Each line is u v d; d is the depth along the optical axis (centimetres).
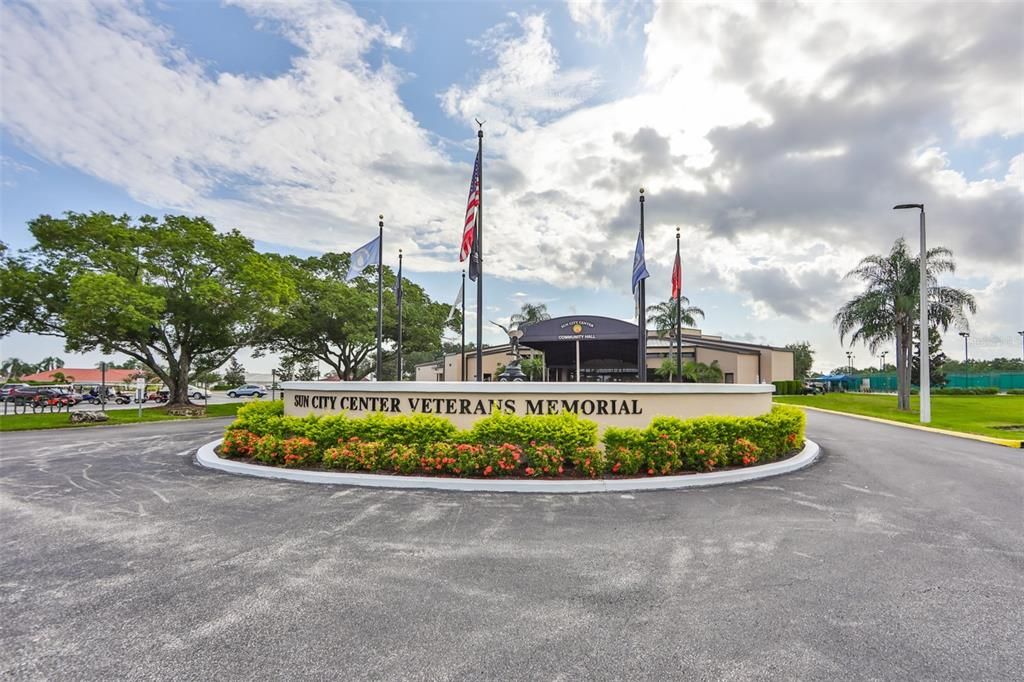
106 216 2564
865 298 2552
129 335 2620
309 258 3844
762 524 583
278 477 831
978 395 3819
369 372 4350
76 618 365
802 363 8338
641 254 1533
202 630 347
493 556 481
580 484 738
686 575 437
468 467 791
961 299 2428
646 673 296
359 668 302
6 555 488
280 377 6291
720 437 884
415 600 389
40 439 1494
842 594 400
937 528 570
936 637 338
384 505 661
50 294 2445
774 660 309
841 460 1016
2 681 291
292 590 408
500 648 323
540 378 4150
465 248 1300
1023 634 342
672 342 3872
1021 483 809
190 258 2730
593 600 389
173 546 511
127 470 930
